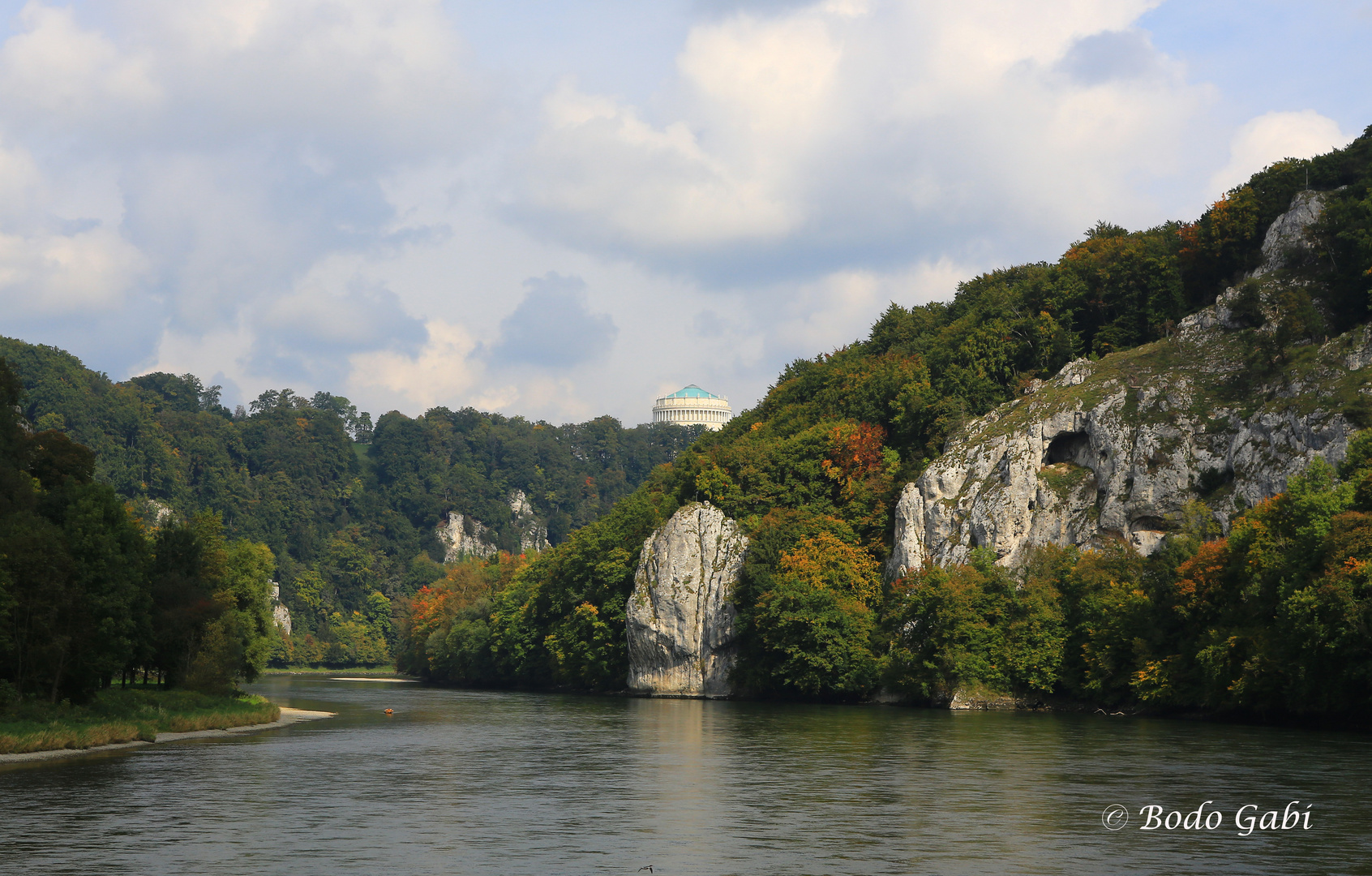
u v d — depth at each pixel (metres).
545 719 103.75
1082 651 111.69
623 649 166.62
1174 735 79.44
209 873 34.59
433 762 65.00
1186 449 121.56
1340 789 51.12
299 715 109.31
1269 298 126.94
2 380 98.62
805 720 99.81
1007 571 127.00
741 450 166.12
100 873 34.47
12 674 76.31
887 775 58.09
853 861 36.72
